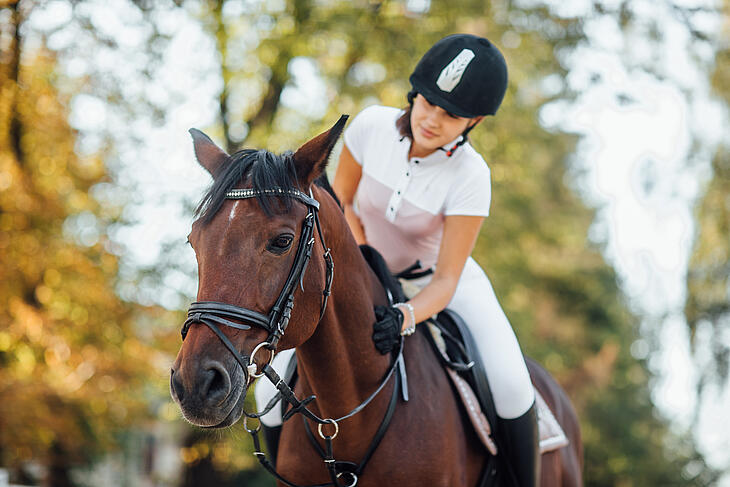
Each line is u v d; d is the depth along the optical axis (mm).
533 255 19797
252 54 14055
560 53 13727
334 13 13242
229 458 16188
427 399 3412
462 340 3766
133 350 13500
